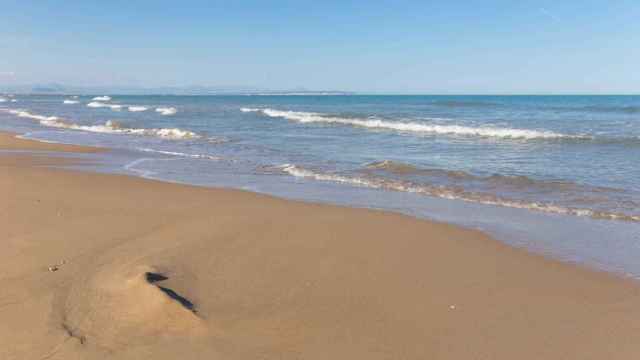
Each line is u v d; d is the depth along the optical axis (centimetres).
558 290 486
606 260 579
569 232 700
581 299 465
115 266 511
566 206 859
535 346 377
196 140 2030
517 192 978
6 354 348
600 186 1011
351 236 647
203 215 749
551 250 614
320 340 378
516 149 1678
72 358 344
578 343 382
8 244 585
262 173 1232
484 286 493
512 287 491
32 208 773
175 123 3016
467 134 2275
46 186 977
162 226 677
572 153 1546
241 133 2347
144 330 380
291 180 1135
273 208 807
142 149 1727
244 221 713
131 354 349
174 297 418
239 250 581
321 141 1981
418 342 379
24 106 6278
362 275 512
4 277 480
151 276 471
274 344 369
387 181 1104
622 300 463
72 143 1911
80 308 412
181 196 904
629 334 396
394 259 564
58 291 445
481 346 375
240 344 367
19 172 1158
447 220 768
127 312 404
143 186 1003
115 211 765
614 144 1778
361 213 774
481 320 418
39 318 396
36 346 357
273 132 2406
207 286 470
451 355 362
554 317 425
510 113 3997
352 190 1017
